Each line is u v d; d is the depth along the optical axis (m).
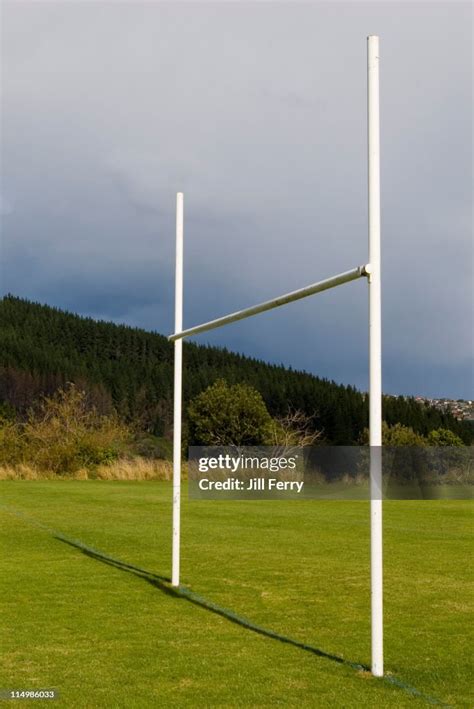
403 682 6.22
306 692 5.95
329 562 12.07
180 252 10.24
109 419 33.66
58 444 30.86
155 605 9.02
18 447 30.88
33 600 9.20
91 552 12.91
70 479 29.64
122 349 96.06
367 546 13.84
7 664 6.66
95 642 7.39
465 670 6.58
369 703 5.70
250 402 33.25
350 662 6.79
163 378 77.38
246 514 19.14
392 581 10.60
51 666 6.62
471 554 12.98
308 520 17.95
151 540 14.32
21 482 27.86
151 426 68.19
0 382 68.69
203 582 10.42
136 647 7.22
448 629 8.05
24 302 98.62
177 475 10.07
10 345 80.75
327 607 9.02
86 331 95.69
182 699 5.79
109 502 21.11
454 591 9.96
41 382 70.81
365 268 6.34
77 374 75.25
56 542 13.95
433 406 51.62
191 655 6.97
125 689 6.02
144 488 25.80
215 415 32.94
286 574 11.03
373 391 6.29
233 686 6.09
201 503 21.97
